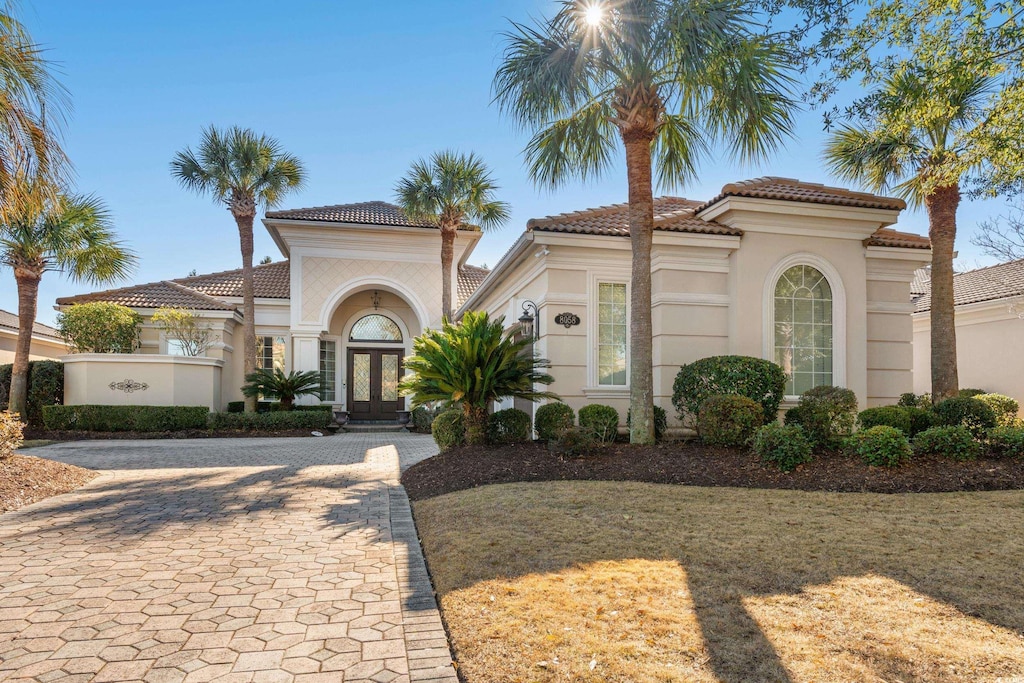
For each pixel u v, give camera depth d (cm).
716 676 289
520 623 352
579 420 1000
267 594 422
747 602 374
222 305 1983
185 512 673
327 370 2147
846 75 789
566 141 1007
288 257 2236
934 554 457
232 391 2073
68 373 1662
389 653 330
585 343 1097
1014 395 1580
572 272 1102
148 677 303
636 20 798
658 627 342
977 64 705
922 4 715
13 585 438
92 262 1592
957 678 285
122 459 1126
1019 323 1580
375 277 2055
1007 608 361
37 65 651
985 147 752
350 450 1298
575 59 859
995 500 618
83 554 514
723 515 577
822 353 1109
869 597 379
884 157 1220
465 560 472
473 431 967
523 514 597
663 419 1039
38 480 793
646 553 473
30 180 665
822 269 1111
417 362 966
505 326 1434
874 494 659
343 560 502
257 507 700
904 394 1252
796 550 470
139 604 402
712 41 775
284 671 309
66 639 348
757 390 944
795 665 297
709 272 1095
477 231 2056
